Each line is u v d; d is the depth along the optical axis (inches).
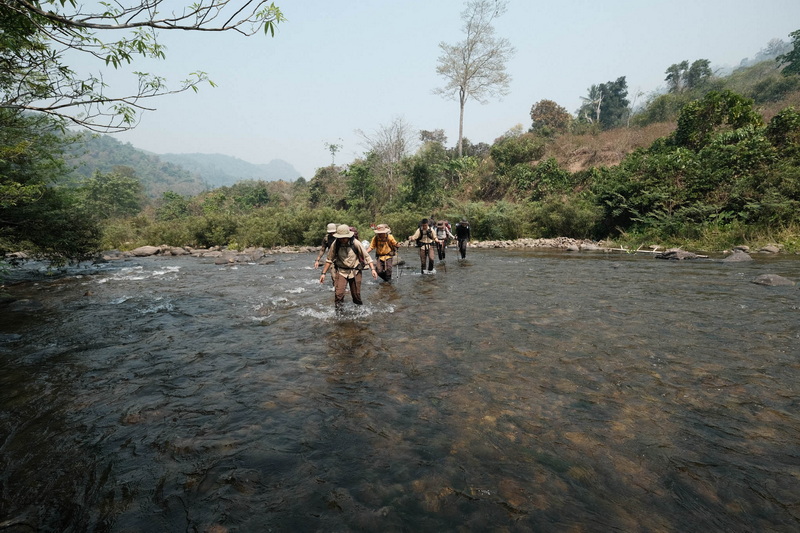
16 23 144.6
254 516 69.6
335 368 143.5
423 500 72.6
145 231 881.5
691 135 806.5
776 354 144.7
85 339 184.4
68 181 405.4
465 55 1478.8
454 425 100.3
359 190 1178.0
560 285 307.9
